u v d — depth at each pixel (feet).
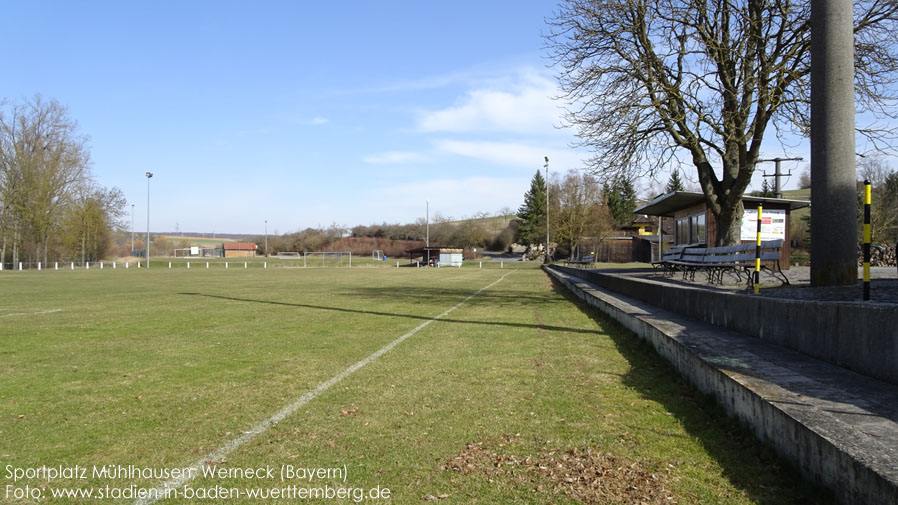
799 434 11.57
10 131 195.00
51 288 86.28
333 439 14.83
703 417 16.67
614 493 11.43
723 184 56.08
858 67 49.24
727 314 26.50
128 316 45.37
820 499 10.48
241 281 108.68
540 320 41.75
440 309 50.70
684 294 32.94
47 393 19.79
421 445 14.34
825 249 26.68
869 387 14.69
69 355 27.48
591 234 204.95
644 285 43.47
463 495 11.37
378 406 17.98
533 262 268.00
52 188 200.03
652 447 14.16
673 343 23.39
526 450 13.99
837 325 17.66
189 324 39.88
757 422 13.97
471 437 14.97
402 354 27.40
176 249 393.70
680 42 53.88
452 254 232.53
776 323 21.68
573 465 12.98
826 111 26.35
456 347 29.40
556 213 214.69
